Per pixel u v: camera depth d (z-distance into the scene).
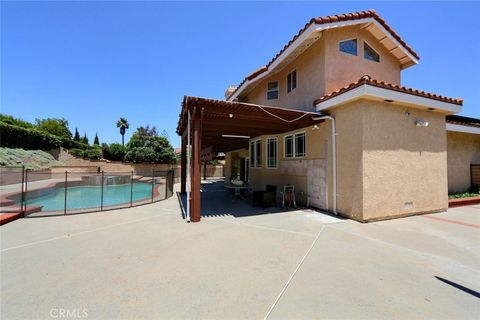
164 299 2.77
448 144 10.94
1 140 23.02
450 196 10.13
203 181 24.98
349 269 3.61
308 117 7.77
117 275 3.41
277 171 11.15
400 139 7.16
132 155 34.12
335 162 7.54
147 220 7.07
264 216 7.49
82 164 30.03
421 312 2.51
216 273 3.48
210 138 14.03
